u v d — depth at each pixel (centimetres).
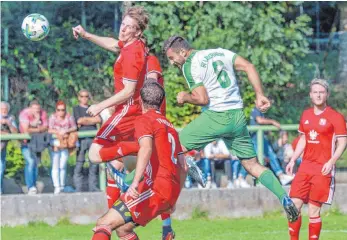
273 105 3988
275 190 2281
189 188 3322
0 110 3266
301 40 4000
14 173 3297
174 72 3741
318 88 2325
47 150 3331
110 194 2259
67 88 3931
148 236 2792
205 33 3888
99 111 2048
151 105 1877
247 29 3909
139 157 1808
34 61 3897
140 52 2097
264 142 3412
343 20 4234
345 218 3262
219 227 3005
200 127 2281
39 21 2334
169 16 3866
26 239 2756
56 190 3222
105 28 4038
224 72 2270
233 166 3406
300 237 2756
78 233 2895
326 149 2316
